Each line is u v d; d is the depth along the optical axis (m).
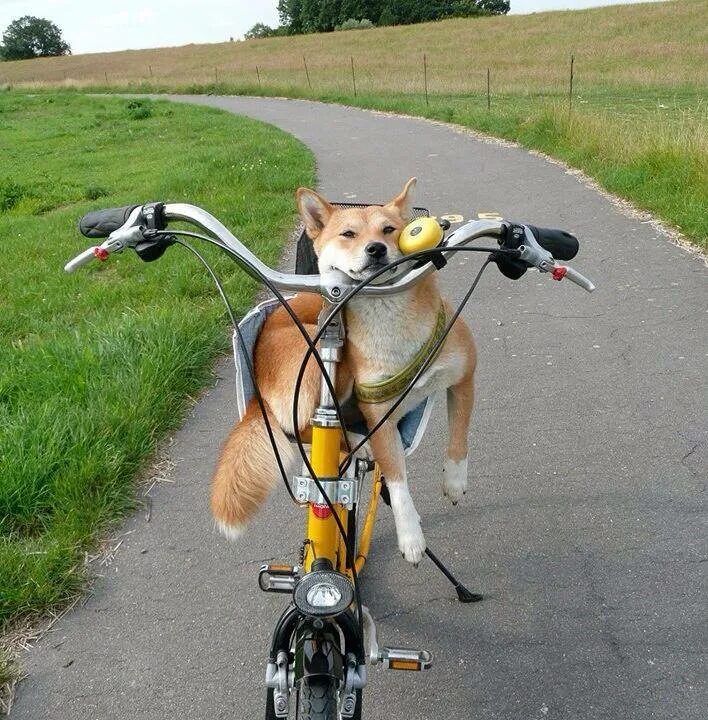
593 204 8.93
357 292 1.97
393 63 43.34
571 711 2.59
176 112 26.42
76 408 4.40
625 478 3.84
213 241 2.05
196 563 3.42
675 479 3.80
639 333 5.43
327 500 2.02
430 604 3.14
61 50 104.25
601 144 11.06
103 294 6.87
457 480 2.74
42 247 9.23
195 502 3.85
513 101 21.17
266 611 3.13
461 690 2.71
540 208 8.97
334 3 80.94
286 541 3.53
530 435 4.28
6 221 11.45
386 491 2.97
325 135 16.94
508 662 2.82
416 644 2.93
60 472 3.86
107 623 3.09
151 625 3.07
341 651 2.06
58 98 37.53
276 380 2.48
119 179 14.34
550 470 3.96
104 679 2.82
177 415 4.67
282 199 10.02
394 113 20.69
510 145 13.34
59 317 6.46
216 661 2.89
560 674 2.75
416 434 2.54
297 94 29.39
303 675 1.94
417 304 2.30
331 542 2.14
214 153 14.74
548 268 2.10
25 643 2.99
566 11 53.66
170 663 2.89
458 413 2.69
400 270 2.14
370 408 2.37
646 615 2.99
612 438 4.19
